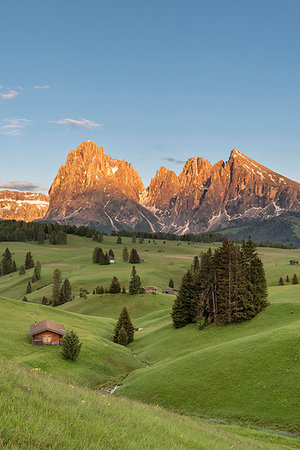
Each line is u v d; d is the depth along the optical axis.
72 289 175.12
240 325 66.56
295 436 31.44
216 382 45.19
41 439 6.62
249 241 71.12
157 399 45.69
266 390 40.50
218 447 14.31
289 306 66.50
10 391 9.56
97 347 68.25
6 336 63.00
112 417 11.62
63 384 16.56
